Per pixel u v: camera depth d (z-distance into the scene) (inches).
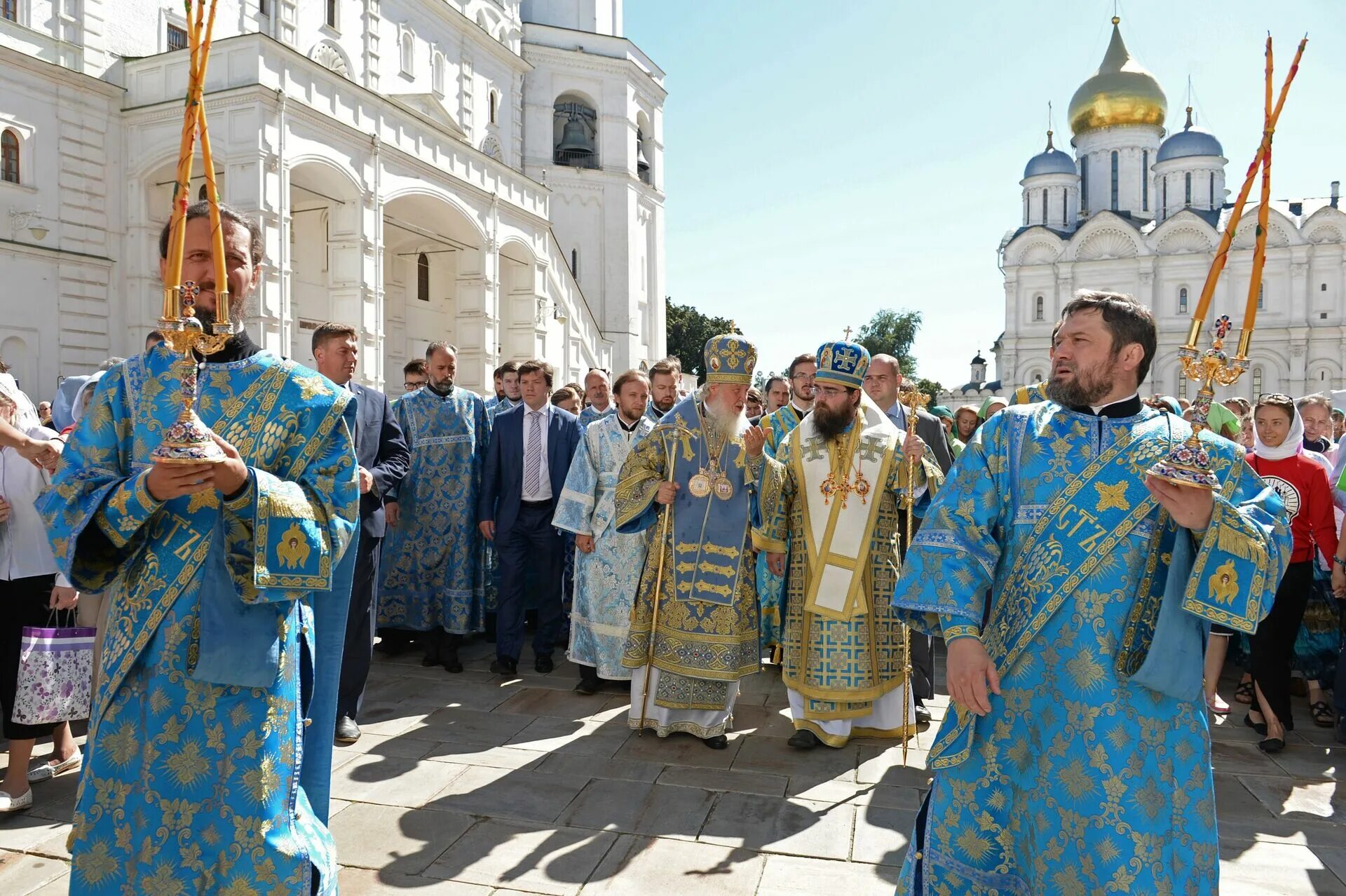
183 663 75.7
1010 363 1942.7
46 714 138.3
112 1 743.1
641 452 185.8
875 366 219.9
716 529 179.5
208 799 75.5
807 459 183.3
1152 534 79.6
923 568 84.2
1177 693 76.2
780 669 246.7
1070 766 78.2
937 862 84.4
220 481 71.4
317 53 911.0
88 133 720.3
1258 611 73.6
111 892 74.7
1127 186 1984.5
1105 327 83.3
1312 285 1764.3
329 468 81.7
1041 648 80.9
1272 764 172.1
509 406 299.9
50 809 138.6
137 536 78.0
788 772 161.6
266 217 639.8
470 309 943.0
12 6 679.7
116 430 79.8
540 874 120.6
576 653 216.4
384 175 768.9
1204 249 1798.7
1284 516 79.6
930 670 203.2
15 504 145.3
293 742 80.5
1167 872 75.5
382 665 243.4
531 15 1432.1
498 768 161.2
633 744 176.6
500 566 235.0
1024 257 1934.1
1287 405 184.4
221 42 647.1
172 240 71.5
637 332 1428.4
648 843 130.8
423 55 1075.9
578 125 1413.6
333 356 190.1
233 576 75.1
